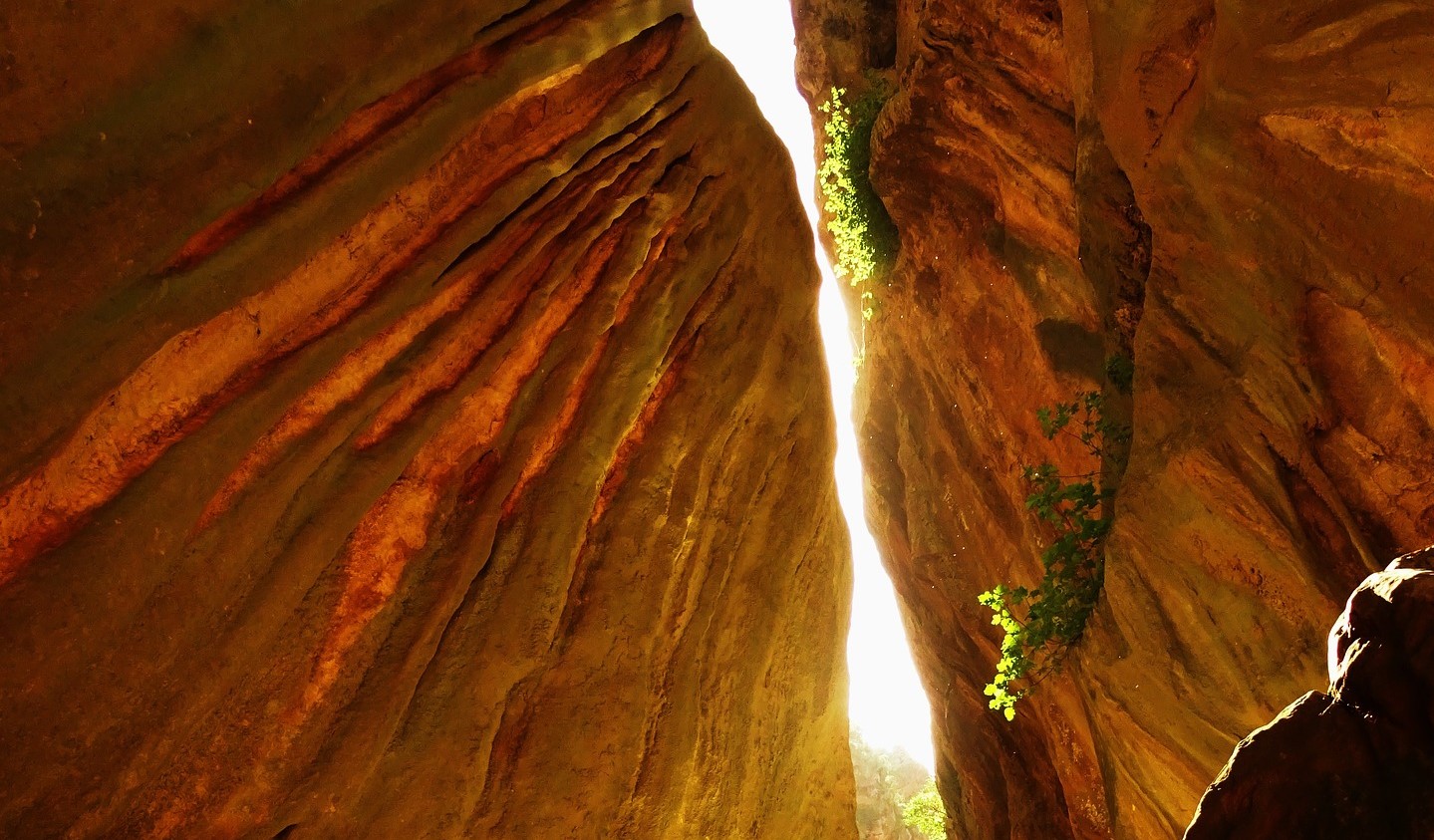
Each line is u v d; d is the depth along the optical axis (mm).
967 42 10422
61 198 3373
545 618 5449
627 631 5914
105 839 3535
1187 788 6359
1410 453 4898
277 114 4156
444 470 5328
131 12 3568
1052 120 9617
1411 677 2438
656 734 5988
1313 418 5336
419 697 4875
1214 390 6004
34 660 3285
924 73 10992
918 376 13352
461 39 5328
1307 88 5227
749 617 7125
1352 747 2445
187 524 3828
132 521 3596
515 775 5203
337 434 4629
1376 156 4906
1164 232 6461
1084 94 7688
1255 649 5656
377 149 4852
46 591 3330
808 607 7953
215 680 3947
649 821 5746
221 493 4098
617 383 6285
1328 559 5277
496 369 5609
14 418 3256
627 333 6531
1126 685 6715
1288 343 5477
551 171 6000
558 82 6188
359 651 4652
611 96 6762
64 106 3381
